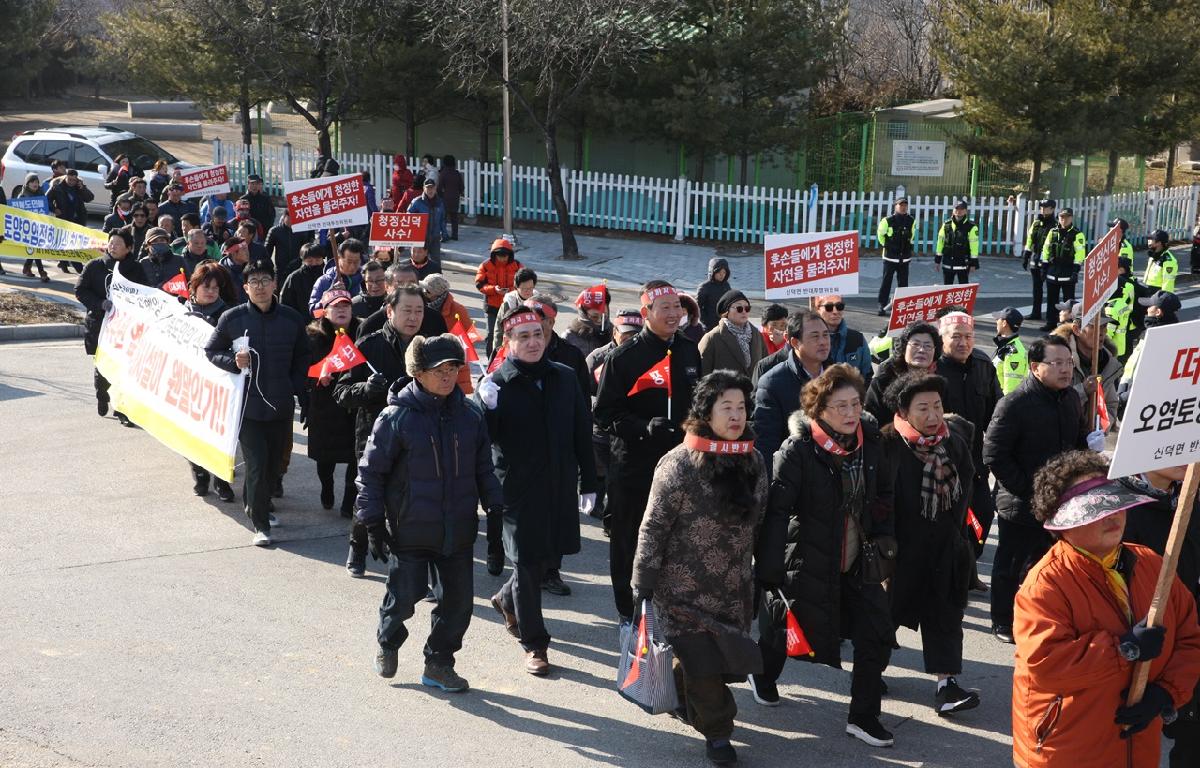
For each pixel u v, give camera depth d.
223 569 7.85
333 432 8.87
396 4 26.61
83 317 16.38
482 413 6.31
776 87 25.91
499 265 13.35
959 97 26.00
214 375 8.68
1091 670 3.88
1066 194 27.11
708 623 5.28
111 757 5.21
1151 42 23.91
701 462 5.25
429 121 31.45
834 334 8.97
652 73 25.89
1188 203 28.56
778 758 5.49
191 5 26.23
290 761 5.26
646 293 6.93
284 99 29.08
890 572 5.60
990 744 5.70
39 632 6.63
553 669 6.48
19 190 25.56
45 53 46.25
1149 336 3.70
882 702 6.19
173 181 18.84
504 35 22.66
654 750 5.54
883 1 39.25
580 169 28.84
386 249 12.75
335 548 8.39
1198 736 4.63
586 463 6.61
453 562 5.98
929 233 25.47
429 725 5.71
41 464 10.09
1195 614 4.12
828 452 5.48
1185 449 3.82
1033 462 6.82
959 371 7.62
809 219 25.05
